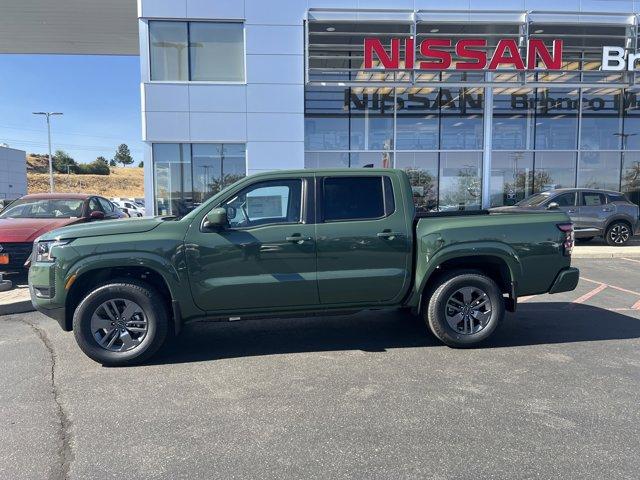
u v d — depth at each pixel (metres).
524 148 19.17
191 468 3.07
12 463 3.14
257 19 16.12
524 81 16.06
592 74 17.08
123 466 3.10
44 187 88.00
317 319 6.74
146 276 5.10
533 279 5.46
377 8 16.27
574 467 3.05
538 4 16.72
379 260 5.21
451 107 18.72
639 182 19.66
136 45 22.08
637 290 8.74
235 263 4.97
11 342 5.74
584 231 14.52
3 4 17.33
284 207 5.16
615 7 16.81
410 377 4.55
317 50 17.67
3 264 8.59
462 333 5.36
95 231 4.90
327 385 4.38
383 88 18.31
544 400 4.03
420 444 3.34
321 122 18.28
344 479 2.94
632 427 3.57
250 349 5.43
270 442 3.38
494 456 3.18
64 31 20.11
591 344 5.54
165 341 5.44
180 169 16.39
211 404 4.00
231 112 16.27
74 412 3.87
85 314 4.81
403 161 18.73
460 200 19.00
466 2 16.50
